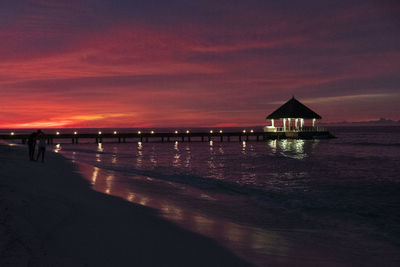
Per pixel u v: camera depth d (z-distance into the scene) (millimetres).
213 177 18703
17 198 6793
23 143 57125
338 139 87875
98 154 36219
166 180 16031
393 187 15570
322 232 7875
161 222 7129
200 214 8688
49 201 7379
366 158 33750
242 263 5039
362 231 8141
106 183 12672
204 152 43656
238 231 7102
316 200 12219
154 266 4504
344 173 21266
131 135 69125
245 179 18047
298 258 5625
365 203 11789
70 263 4203
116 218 6957
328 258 5844
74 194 9148
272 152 43875
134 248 5141
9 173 10805
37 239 4844
